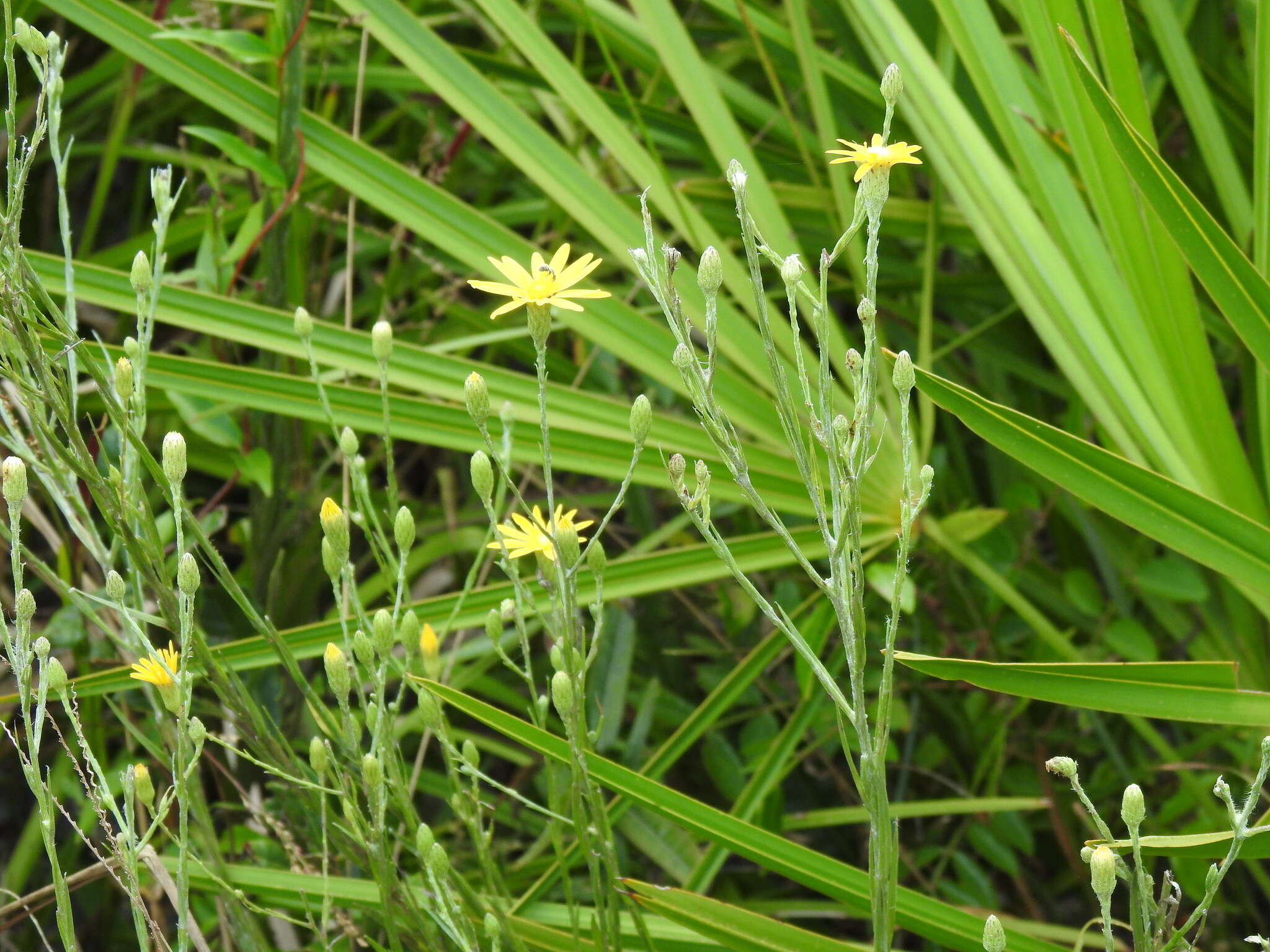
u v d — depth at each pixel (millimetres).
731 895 1157
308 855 954
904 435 825
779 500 1003
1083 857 854
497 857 1053
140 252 900
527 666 900
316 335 979
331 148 1008
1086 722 1106
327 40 1113
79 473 879
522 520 881
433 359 985
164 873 905
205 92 1003
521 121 1018
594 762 889
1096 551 1138
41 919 1151
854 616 828
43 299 879
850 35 1192
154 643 1041
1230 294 899
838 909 1083
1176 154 1345
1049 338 999
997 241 1011
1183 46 1031
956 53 1111
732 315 1025
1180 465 965
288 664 898
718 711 997
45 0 989
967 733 1156
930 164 1091
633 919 919
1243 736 1044
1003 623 1144
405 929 917
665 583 982
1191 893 1029
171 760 929
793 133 1204
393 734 900
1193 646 1102
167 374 963
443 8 1499
